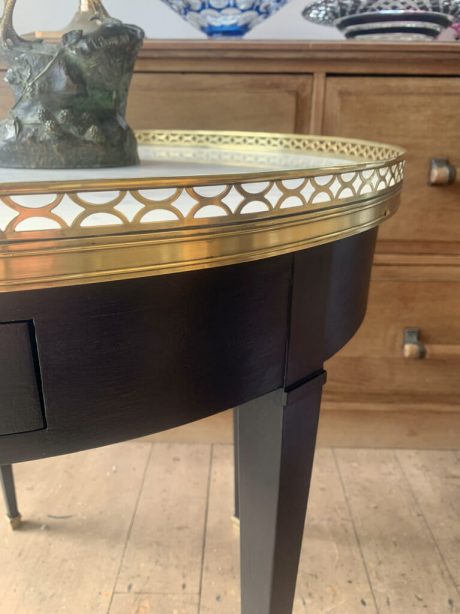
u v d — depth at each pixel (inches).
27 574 32.7
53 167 22.0
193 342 14.0
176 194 11.6
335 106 36.1
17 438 13.0
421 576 33.1
